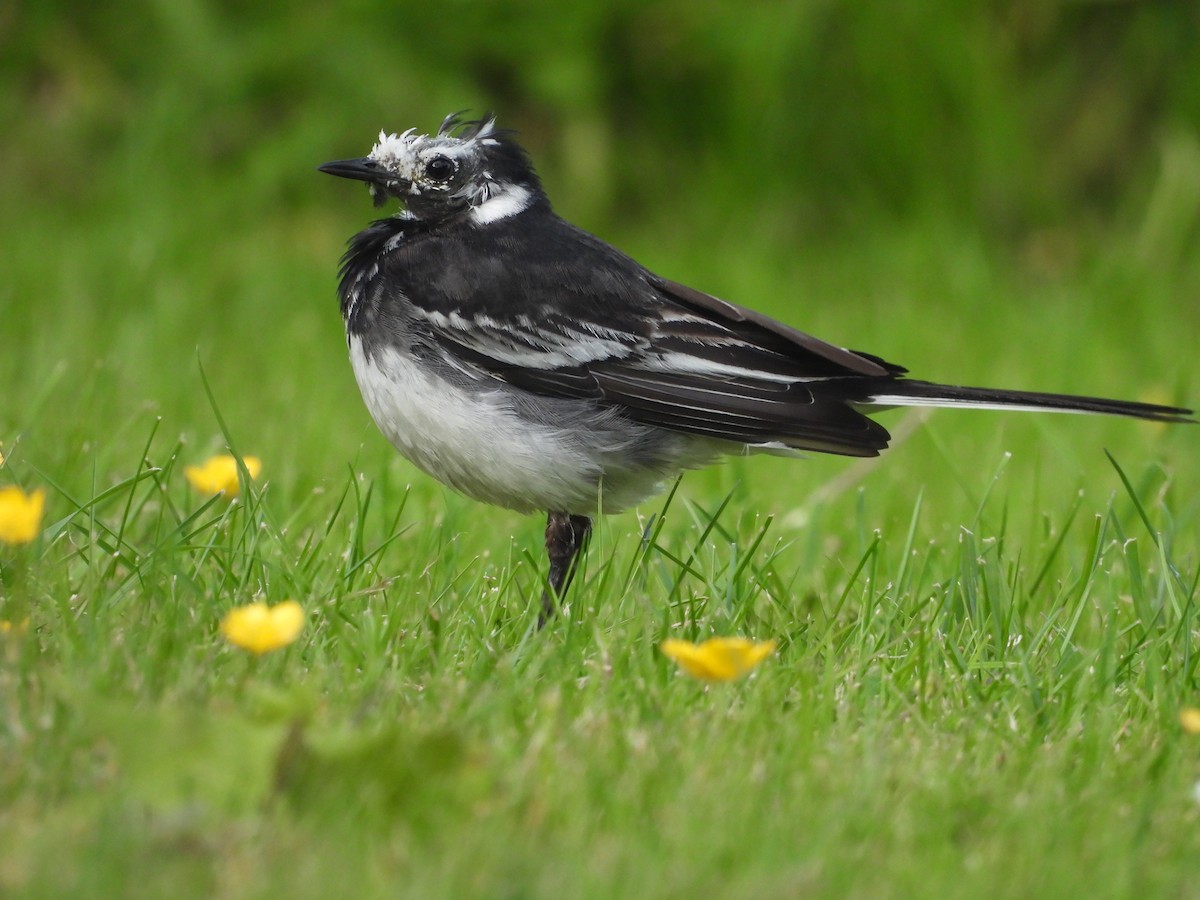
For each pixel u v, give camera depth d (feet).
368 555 27.68
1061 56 64.03
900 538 36.06
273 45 62.95
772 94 63.31
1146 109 63.77
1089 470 42.06
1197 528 36.94
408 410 28.71
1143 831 18.74
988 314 55.88
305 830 17.10
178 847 16.46
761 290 57.16
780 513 37.14
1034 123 64.08
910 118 63.10
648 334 28.91
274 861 16.44
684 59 64.03
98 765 18.56
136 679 20.94
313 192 62.75
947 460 36.42
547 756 19.47
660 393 28.45
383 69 62.80
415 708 21.45
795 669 23.66
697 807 18.54
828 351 28.35
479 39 63.57
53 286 53.06
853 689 23.31
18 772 18.07
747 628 26.45
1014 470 42.14
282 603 25.18
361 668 23.39
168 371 45.42
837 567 31.73
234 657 22.47
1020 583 28.96
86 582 25.22
